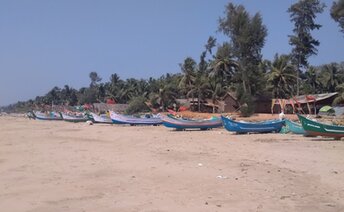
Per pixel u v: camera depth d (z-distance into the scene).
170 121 42.97
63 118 88.06
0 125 71.88
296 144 25.81
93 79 184.88
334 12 64.25
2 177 16.42
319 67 98.50
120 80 142.75
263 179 14.53
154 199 12.02
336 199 11.53
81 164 19.38
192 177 15.22
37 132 47.75
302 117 29.38
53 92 190.38
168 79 109.50
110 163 19.41
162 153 22.72
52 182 15.08
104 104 122.25
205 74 85.81
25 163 20.34
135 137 34.81
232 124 35.56
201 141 29.44
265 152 22.03
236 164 18.00
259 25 75.69
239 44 75.88
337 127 28.53
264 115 63.03
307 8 79.88
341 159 19.06
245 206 10.98
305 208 10.70
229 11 76.94
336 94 68.19
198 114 69.44
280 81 75.50
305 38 80.56
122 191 13.22
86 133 43.56
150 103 95.56
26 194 13.17
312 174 15.36
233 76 79.62
